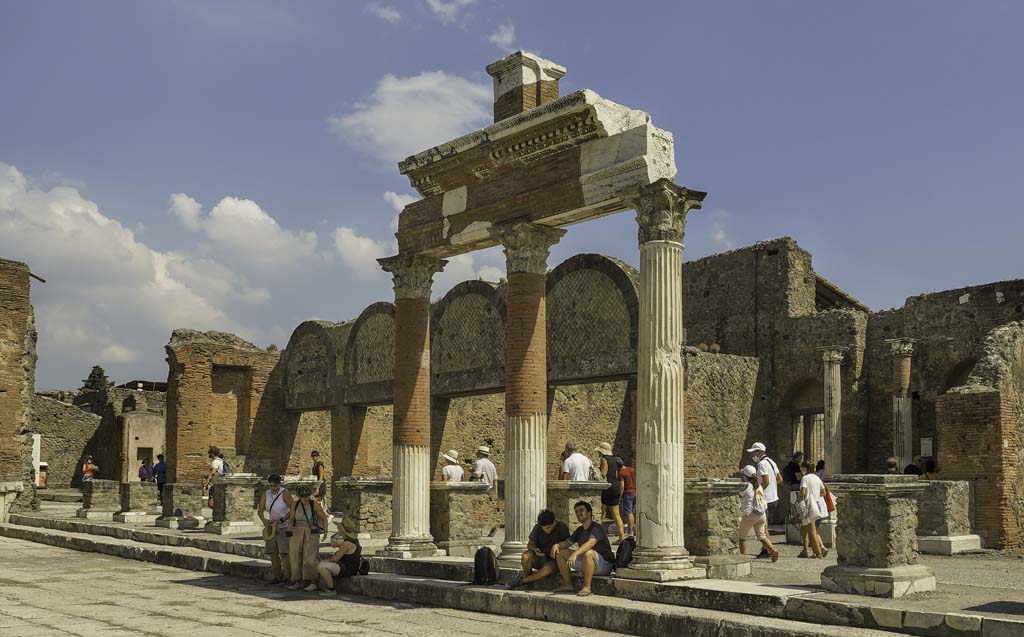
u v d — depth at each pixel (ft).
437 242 59.06
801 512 60.75
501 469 118.52
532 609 42.88
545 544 45.75
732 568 46.44
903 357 103.30
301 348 128.57
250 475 81.66
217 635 36.88
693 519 49.26
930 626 33.06
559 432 100.32
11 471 104.53
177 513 88.94
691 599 40.01
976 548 70.49
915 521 40.60
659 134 47.60
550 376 95.61
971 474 73.82
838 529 40.34
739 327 119.44
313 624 40.47
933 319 106.11
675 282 45.39
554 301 96.73
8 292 105.70
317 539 52.95
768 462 59.36
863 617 34.83
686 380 102.99
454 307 110.01
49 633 36.47
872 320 111.34
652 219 45.70
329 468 134.10
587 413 106.32
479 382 104.68
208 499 116.16
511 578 47.67
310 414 132.26
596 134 49.60
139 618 41.22
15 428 105.19
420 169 59.82
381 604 47.78
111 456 170.50
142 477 123.85
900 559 39.37
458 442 112.78
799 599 36.73
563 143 51.06
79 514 101.30
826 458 105.60
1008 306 100.53
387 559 55.26
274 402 128.77
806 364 112.47
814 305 119.55
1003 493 72.13
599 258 92.53
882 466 107.86
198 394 121.39
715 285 122.93
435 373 111.04
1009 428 73.82
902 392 102.73
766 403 114.11
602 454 60.49
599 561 44.50
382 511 69.97
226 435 124.16
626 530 59.82
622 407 110.73
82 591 50.83
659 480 43.86
